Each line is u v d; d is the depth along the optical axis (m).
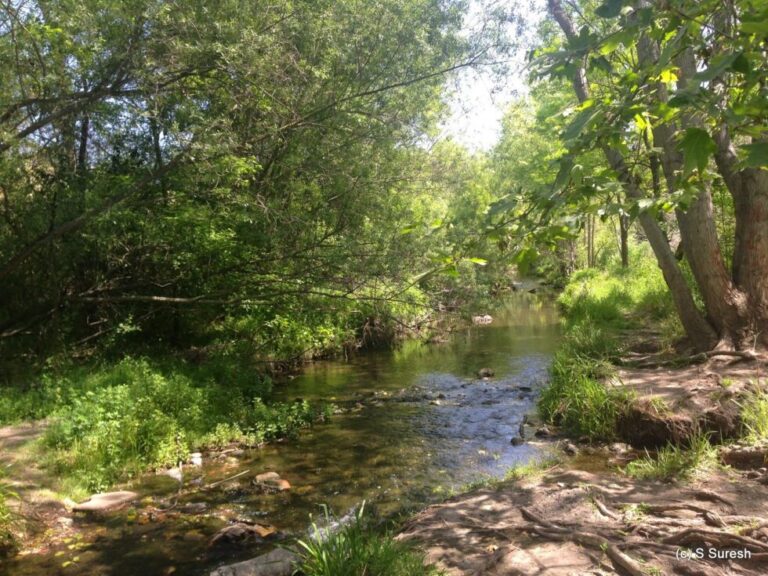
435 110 11.97
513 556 4.14
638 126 2.61
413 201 12.75
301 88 10.25
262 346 13.41
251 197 10.58
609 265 27.41
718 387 7.85
